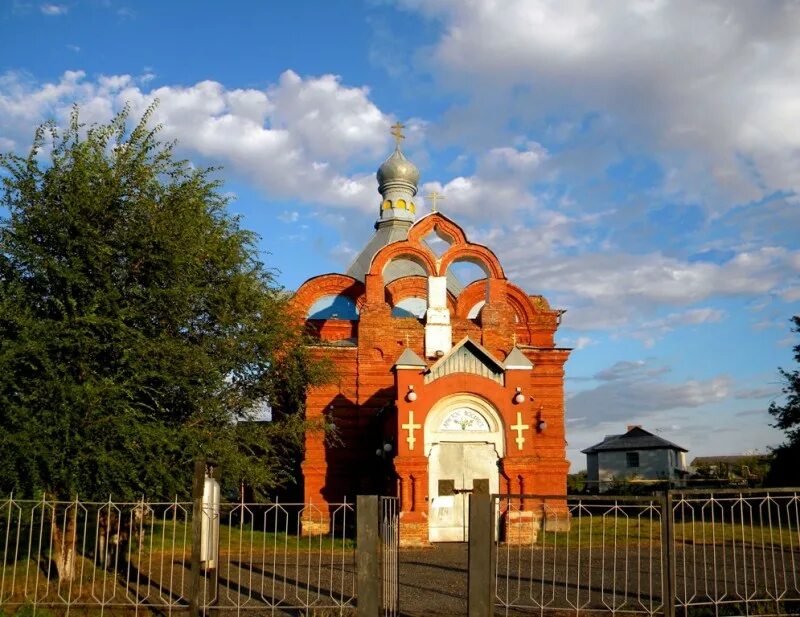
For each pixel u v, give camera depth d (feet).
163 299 53.67
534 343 105.09
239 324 64.75
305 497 89.45
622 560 60.64
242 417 67.77
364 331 95.35
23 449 44.80
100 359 51.42
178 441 53.11
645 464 230.68
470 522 36.40
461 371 78.89
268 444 67.67
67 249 50.55
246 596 46.01
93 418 47.91
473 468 77.46
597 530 82.23
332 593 46.39
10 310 47.88
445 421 77.92
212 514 42.65
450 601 44.98
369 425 92.48
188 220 55.93
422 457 75.72
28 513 45.27
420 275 112.27
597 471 238.27
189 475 53.06
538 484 93.04
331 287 105.60
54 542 49.29
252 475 59.72
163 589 47.62
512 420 77.82
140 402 52.95
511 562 60.23
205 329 62.69
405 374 77.77
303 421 77.10
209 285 60.80
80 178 51.75
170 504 43.98
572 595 46.29
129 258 52.60
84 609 41.96
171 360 53.47
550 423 95.66
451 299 108.37
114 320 49.78
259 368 70.18
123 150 55.36
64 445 46.57
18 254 49.93
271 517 97.60
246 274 66.08
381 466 86.89
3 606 40.88
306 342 81.82
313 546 71.77
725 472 185.06
